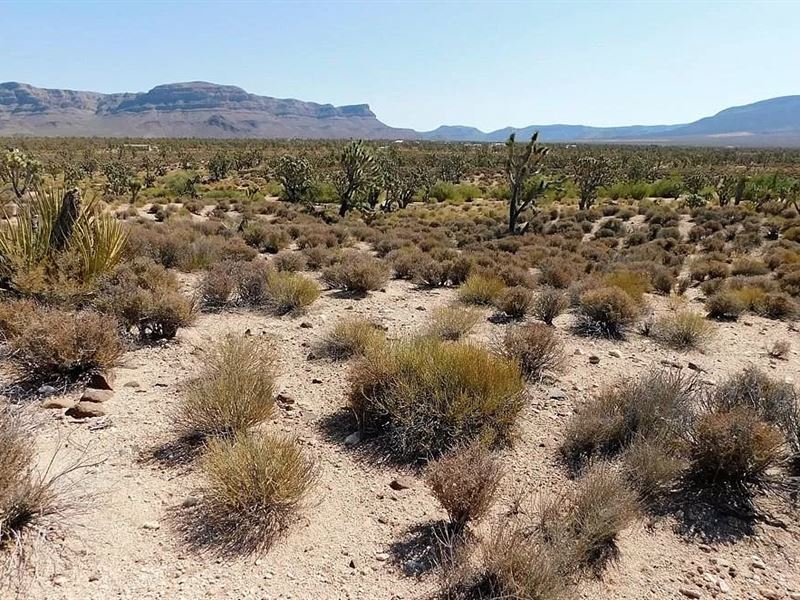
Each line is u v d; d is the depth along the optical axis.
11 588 3.34
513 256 18.39
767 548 4.36
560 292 11.25
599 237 27.80
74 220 9.73
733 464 5.00
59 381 6.16
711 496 4.95
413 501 4.61
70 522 3.95
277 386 6.64
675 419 5.67
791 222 28.36
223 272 11.00
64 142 132.25
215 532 4.03
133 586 3.47
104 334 6.55
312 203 42.03
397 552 3.98
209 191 51.03
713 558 4.20
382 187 41.59
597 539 4.09
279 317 9.94
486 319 10.53
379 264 14.23
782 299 12.48
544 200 45.06
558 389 7.03
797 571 4.14
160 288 9.05
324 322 9.71
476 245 21.16
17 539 3.63
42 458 4.69
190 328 8.77
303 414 6.02
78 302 8.74
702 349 9.45
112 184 46.25
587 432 5.44
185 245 15.24
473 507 4.20
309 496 4.58
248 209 36.06
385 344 7.30
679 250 22.61
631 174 60.44
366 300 11.78
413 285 13.95
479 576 3.70
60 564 3.57
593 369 7.95
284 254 14.85
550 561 3.58
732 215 31.98
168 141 159.25
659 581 3.92
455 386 5.70
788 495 4.99
